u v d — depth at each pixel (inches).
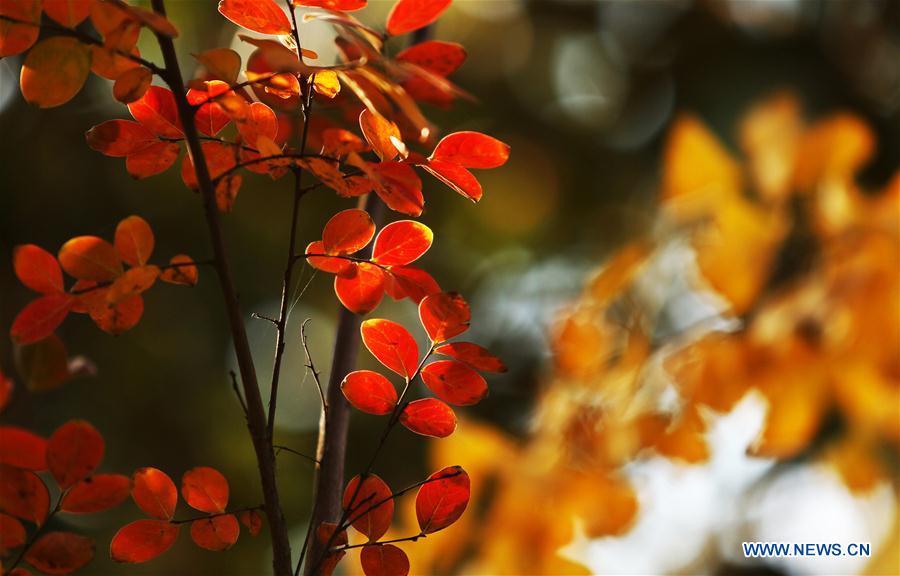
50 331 83.7
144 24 81.4
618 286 110.7
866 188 197.8
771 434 105.9
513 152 272.1
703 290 111.9
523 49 283.9
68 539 84.4
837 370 103.7
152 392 258.2
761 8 252.7
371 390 85.4
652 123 273.6
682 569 165.5
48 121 271.3
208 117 85.4
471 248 283.0
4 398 84.5
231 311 83.4
